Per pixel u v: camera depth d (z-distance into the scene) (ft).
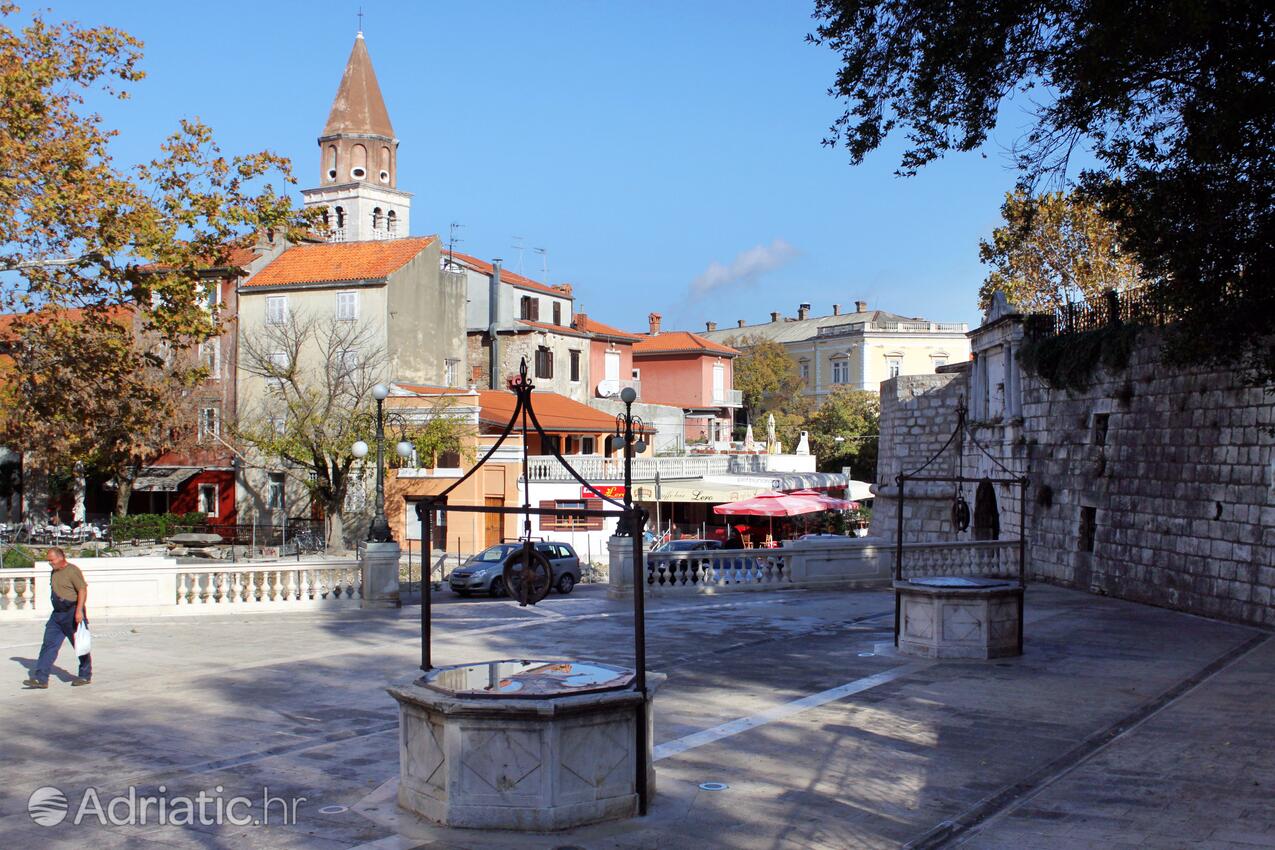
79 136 79.20
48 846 28.19
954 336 316.60
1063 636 66.23
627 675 31.96
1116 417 90.38
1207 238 55.01
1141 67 52.54
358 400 151.94
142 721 42.37
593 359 234.79
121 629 69.10
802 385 321.93
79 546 148.66
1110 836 29.12
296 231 88.22
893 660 57.52
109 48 80.74
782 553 96.17
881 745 38.96
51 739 39.47
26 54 78.18
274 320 173.78
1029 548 105.19
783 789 33.42
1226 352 63.52
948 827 30.09
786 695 47.96
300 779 34.27
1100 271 144.56
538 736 28.45
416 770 30.19
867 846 28.50
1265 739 38.99
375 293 175.63
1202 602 76.89
